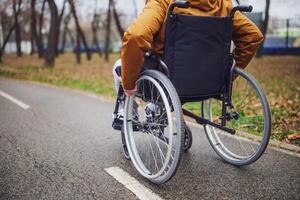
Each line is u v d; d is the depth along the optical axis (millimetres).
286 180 3100
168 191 2889
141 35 2650
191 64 2883
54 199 2746
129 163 3539
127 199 2750
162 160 3359
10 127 5035
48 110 6367
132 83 2975
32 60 28922
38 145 4141
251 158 3279
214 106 3979
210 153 3857
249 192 2863
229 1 3035
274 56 27922
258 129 4828
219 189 2924
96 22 37375
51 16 19578
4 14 40281
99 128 4969
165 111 3014
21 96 8250
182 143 2693
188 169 3375
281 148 4020
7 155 3773
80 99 7820
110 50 48562
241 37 3115
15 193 2844
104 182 3061
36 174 3236
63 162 3561
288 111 6148
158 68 2949
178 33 2758
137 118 3492
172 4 2637
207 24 2807
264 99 3033
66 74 15195
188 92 2959
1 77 14547
